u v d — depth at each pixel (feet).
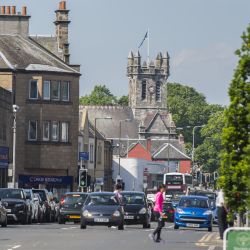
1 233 283.18
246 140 173.58
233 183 175.32
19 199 371.35
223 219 256.73
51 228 332.60
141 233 305.32
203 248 232.12
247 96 172.86
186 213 383.45
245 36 172.65
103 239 259.19
